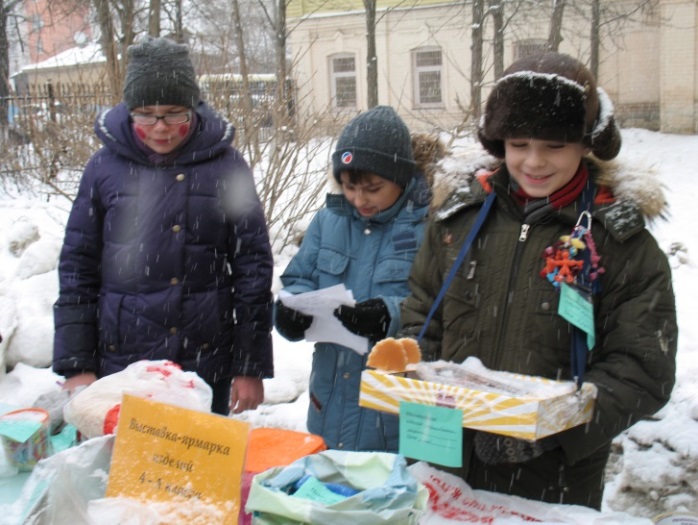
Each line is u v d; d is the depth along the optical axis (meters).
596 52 13.26
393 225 2.48
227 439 1.37
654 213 1.83
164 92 2.48
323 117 6.96
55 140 8.48
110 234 2.64
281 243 6.75
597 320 1.83
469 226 2.01
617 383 1.73
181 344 2.64
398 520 1.28
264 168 7.35
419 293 2.12
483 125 1.93
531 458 1.85
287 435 1.72
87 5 15.47
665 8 16.58
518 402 1.45
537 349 1.86
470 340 1.96
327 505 1.31
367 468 1.46
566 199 1.85
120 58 8.09
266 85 6.79
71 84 8.89
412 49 19.81
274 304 2.68
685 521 1.60
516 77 1.79
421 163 2.58
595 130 1.81
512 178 1.95
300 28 21.12
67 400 2.00
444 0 19.06
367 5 13.82
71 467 1.44
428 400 1.54
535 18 15.88
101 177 2.66
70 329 2.64
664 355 1.75
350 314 2.30
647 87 17.64
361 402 1.62
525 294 1.88
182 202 2.62
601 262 1.80
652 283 1.78
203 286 2.68
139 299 2.62
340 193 2.58
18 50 27.77
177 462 1.40
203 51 7.20
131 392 1.73
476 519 1.57
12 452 1.69
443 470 1.95
